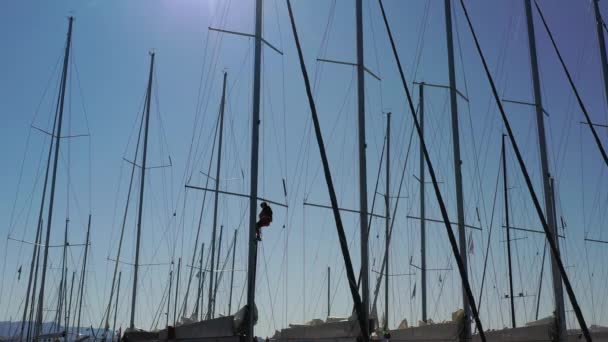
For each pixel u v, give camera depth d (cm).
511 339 2125
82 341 3981
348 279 1165
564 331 1981
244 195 2389
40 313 3444
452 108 2347
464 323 2055
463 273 1312
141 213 3653
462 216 2220
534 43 2508
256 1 1938
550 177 2425
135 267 3547
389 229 3161
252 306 1642
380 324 3288
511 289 3347
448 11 2448
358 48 2178
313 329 2330
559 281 2114
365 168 2056
